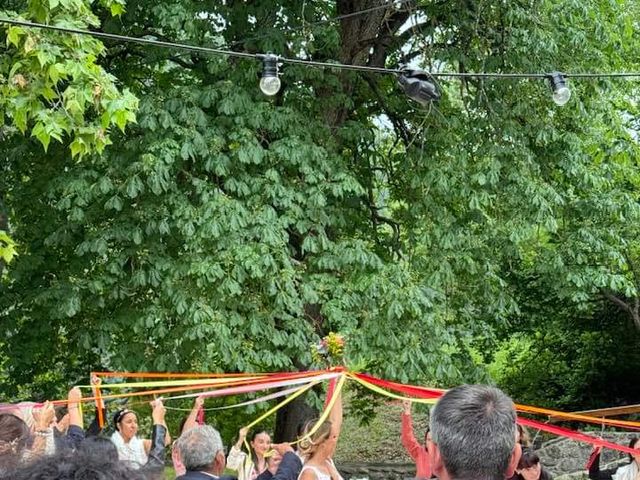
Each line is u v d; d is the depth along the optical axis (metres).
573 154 14.27
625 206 14.53
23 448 3.43
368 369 13.34
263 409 15.90
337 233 14.23
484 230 13.97
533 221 13.70
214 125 12.94
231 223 12.16
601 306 21.59
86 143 8.54
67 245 13.49
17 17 8.42
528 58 13.89
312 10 13.71
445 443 2.67
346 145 15.03
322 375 7.29
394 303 12.56
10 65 8.71
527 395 22.73
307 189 12.95
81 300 13.04
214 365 12.44
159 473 2.38
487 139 14.11
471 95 14.82
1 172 14.07
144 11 13.72
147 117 12.24
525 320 21.12
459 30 14.55
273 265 12.17
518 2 13.91
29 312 13.79
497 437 2.65
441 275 13.44
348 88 14.83
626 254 18.47
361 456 23.20
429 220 13.74
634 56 16.98
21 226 14.31
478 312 14.94
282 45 13.10
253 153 12.50
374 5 14.98
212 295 12.41
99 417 7.19
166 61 14.68
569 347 22.48
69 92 8.38
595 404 22.22
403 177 15.20
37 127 8.32
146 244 12.73
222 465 5.04
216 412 17.77
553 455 16.70
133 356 12.84
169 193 12.52
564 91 8.91
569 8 13.88
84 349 13.38
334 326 13.66
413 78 8.69
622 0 14.93
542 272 14.58
